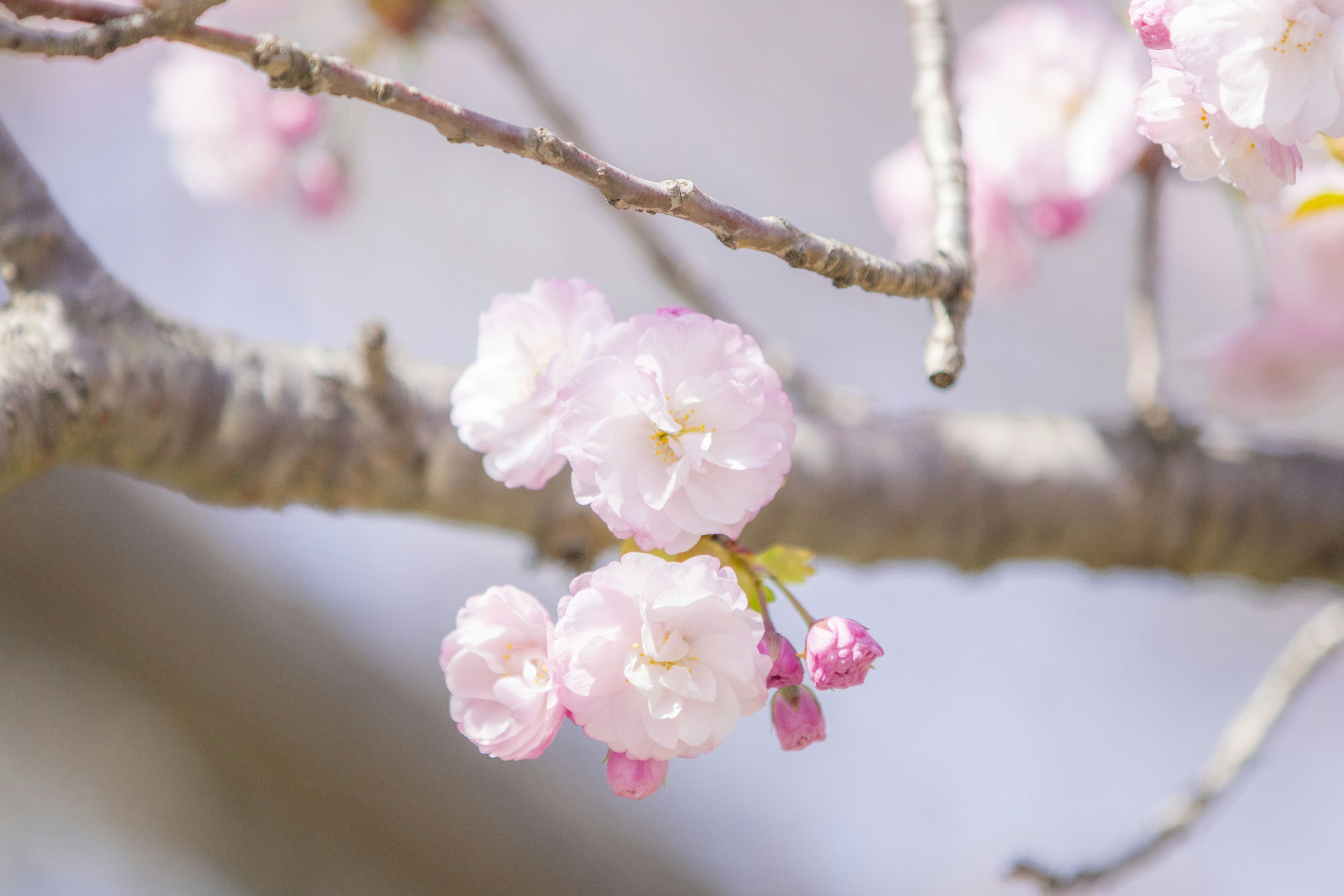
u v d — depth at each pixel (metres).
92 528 1.69
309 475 1.09
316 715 1.81
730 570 0.96
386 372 1.10
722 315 1.27
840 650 0.97
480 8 1.27
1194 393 1.67
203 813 1.84
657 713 0.96
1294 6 0.97
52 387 1.04
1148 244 1.18
